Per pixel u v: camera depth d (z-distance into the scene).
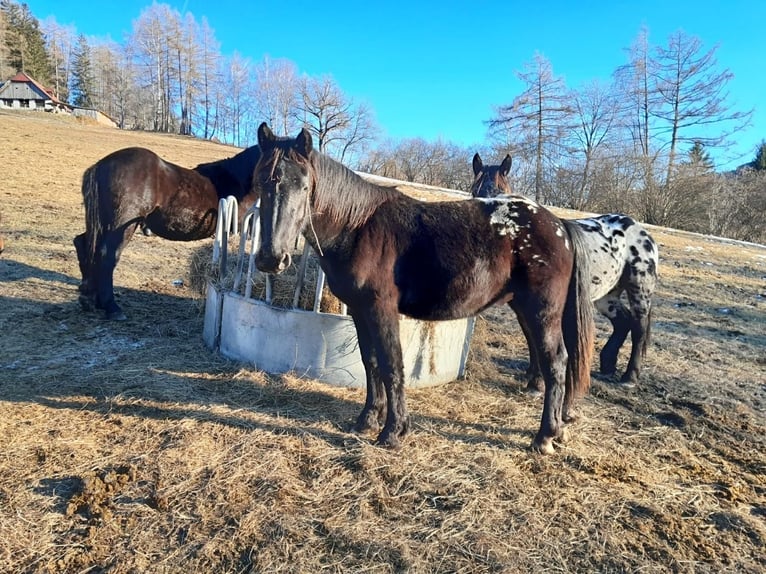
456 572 2.11
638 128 32.19
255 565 2.07
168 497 2.47
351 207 2.84
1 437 2.91
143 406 3.39
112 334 4.76
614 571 2.18
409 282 2.94
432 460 2.97
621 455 3.20
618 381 4.56
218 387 3.78
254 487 2.60
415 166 44.62
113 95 69.44
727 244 18.86
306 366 3.98
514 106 31.08
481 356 4.81
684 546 2.37
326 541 2.24
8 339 4.39
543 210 3.10
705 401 4.20
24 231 8.35
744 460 3.26
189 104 63.09
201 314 5.52
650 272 4.23
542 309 2.97
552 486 2.79
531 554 2.25
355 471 2.81
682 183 26.95
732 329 6.63
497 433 3.39
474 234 2.92
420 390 4.07
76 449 2.84
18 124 26.45
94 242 4.98
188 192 5.40
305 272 4.20
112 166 4.95
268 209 2.51
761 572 2.23
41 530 2.22
